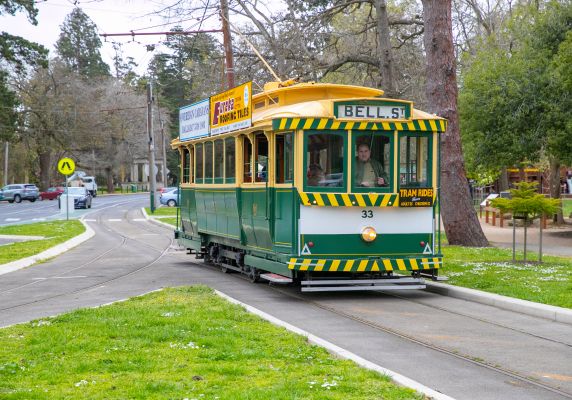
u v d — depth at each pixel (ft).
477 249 68.13
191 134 61.98
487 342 30.81
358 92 46.55
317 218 41.86
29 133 254.27
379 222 42.86
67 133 260.01
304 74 93.40
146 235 106.11
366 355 28.25
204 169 58.70
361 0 89.56
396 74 101.50
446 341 30.94
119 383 22.62
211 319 33.76
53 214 168.55
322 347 27.96
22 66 220.02
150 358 25.94
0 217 160.35
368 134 42.47
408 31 112.27
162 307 37.47
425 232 43.78
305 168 41.47
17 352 27.22
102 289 48.26
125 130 308.19
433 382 24.22
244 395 20.98
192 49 102.32
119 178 414.21
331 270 41.83
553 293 41.34
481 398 22.43
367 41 104.78
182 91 309.01
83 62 346.74
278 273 43.86
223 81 104.58
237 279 53.88
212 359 25.90
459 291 43.83
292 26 92.43
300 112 41.57
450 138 71.97
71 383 22.68
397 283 43.52
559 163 105.60
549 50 91.04
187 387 22.12
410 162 43.29
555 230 105.60
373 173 42.60
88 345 27.99
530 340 31.27
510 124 89.81
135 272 59.21
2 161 306.96
